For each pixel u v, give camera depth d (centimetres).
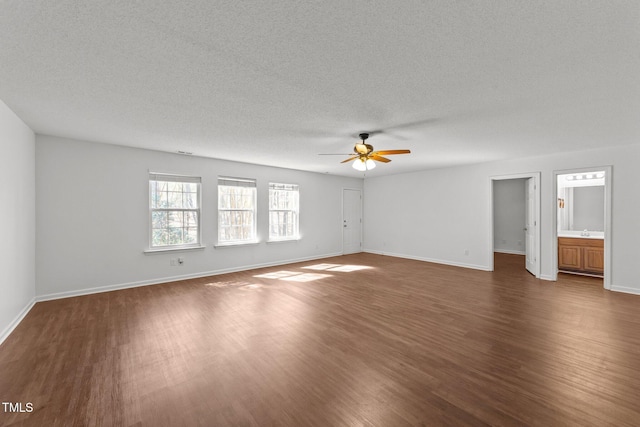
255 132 378
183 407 183
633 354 249
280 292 441
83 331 298
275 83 237
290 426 167
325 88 246
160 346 266
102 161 439
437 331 298
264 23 160
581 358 242
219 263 567
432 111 297
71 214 414
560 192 624
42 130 373
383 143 434
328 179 771
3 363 236
